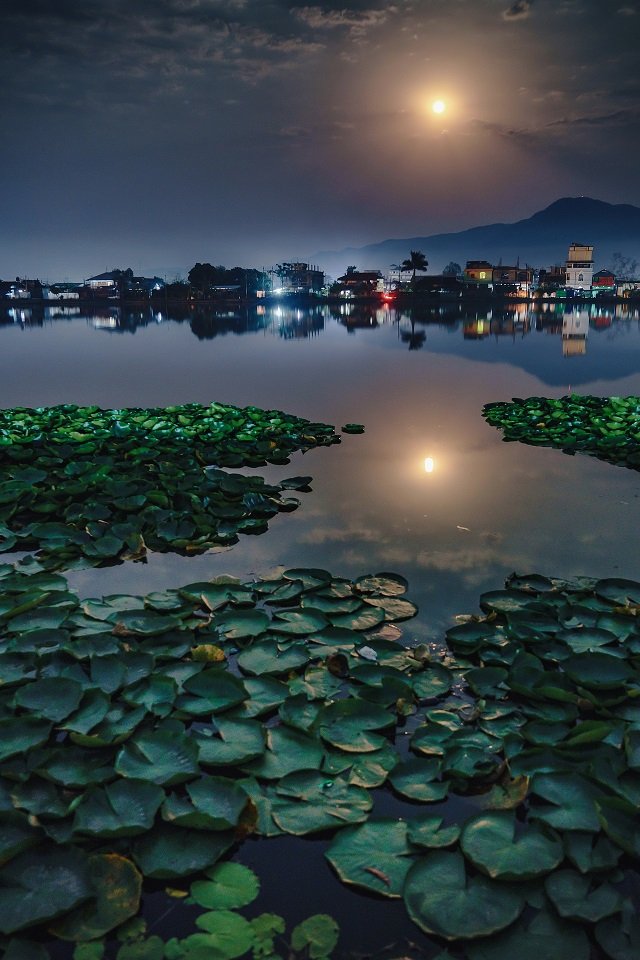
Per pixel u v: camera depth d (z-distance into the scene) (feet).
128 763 10.59
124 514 22.54
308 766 10.88
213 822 9.43
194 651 13.94
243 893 8.68
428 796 10.26
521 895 8.50
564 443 33.65
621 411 40.98
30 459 28.81
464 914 8.19
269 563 19.25
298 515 23.40
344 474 28.84
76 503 23.24
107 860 8.87
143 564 19.15
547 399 45.80
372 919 8.36
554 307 250.37
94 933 8.00
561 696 12.49
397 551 20.08
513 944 7.89
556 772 10.48
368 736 11.63
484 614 16.07
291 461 31.14
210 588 16.71
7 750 10.87
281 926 8.24
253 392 53.52
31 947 7.79
